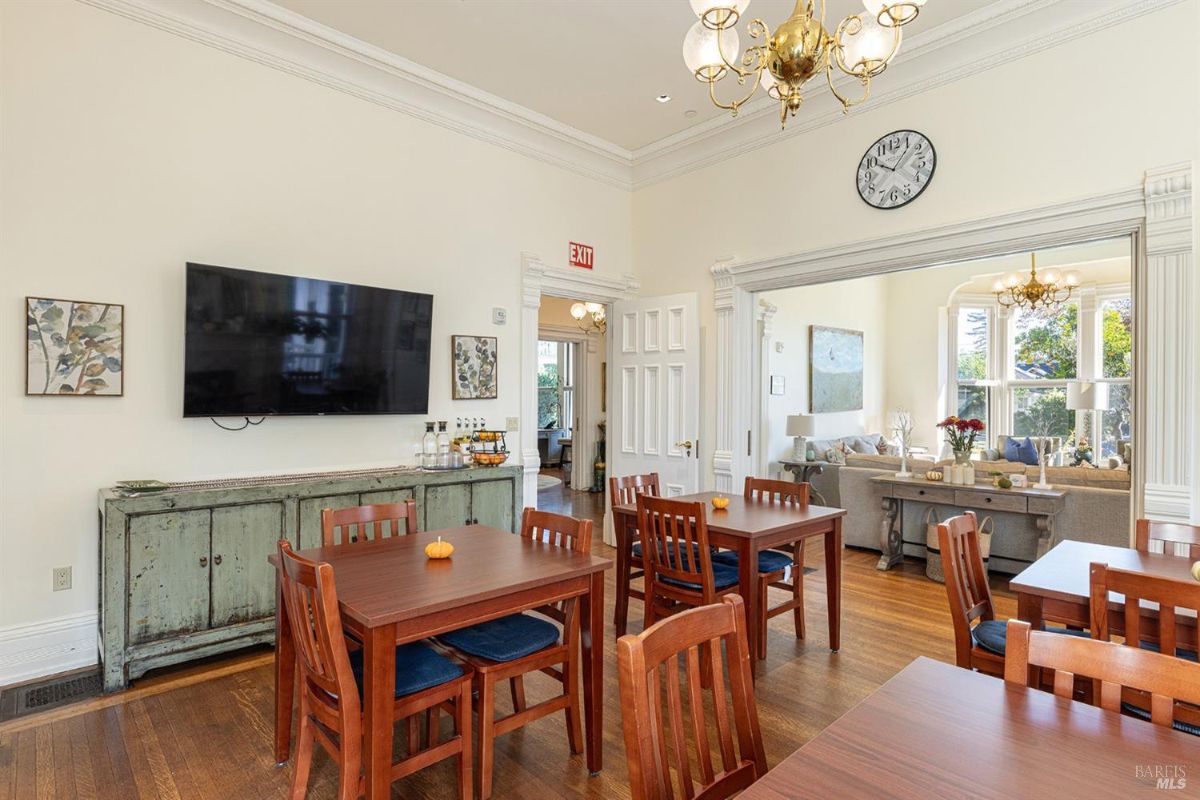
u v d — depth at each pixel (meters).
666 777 1.12
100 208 3.05
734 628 1.32
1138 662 1.17
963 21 3.43
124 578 2.77
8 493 2.83
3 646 2.81
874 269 4.08
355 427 3.94
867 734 1.10
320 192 3.80
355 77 3.90
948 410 8.88
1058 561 2.21
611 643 3.36
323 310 3.66
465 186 4.50
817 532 3.15
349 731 1.72
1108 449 7.90
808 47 2.05
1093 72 3.21
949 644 3.31
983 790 0.94
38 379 2.88
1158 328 3.01
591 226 5.34
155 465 3.21
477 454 4.11
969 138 3.62
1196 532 2.28
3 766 2.20
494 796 2.05
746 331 4.85
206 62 3.39
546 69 4.04
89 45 3.03
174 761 2.23
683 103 4.50
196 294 3.21
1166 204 2.97
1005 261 8.14
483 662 2.05
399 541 2.54
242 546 3.08
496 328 4.67
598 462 8.58
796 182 4.46
